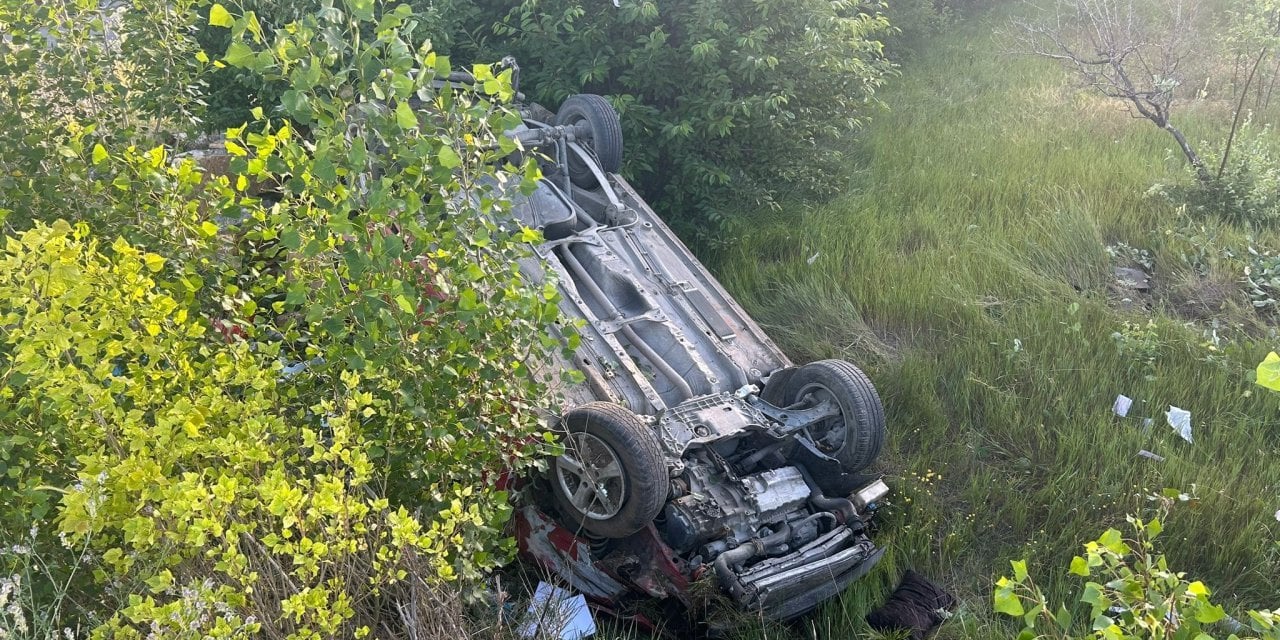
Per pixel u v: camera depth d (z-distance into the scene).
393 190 3.93
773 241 8.68
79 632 3.32
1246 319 7.44
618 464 4.68
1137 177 9.60
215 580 3.23
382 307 3.74
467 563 3.62
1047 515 5.64
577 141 7.21
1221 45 12.57
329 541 3.09
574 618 4.84
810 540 5.14
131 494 3.01
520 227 4.26
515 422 4.15
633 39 8.65
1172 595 2.75
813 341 7.23
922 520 5.63
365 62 3.73
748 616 4.68
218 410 3.32
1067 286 7.76
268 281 4.18
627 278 6.15
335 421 3.32
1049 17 15.12
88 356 3.17
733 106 8.28
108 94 5.11
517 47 8.76
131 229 4.18
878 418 5.36
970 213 9.08
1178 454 5.94
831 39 8.86
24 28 4.75
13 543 3.25
